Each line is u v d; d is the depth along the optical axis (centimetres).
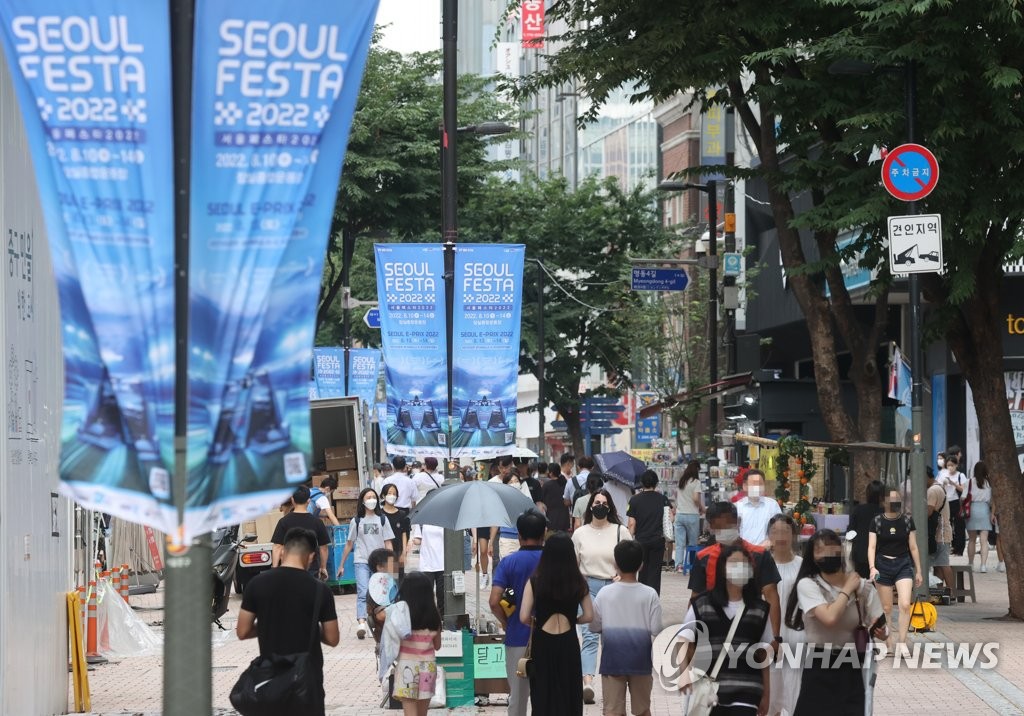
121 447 838
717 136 6600
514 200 7019
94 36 827
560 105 11994
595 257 7019
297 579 1304
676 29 3083
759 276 6191
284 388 846
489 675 1923
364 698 2042
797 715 1345
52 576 1827
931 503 3041
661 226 7150
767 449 3133
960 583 3131
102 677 2295
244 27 834
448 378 2519
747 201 6406
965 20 2594
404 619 1545
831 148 3019
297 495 2577
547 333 6950
